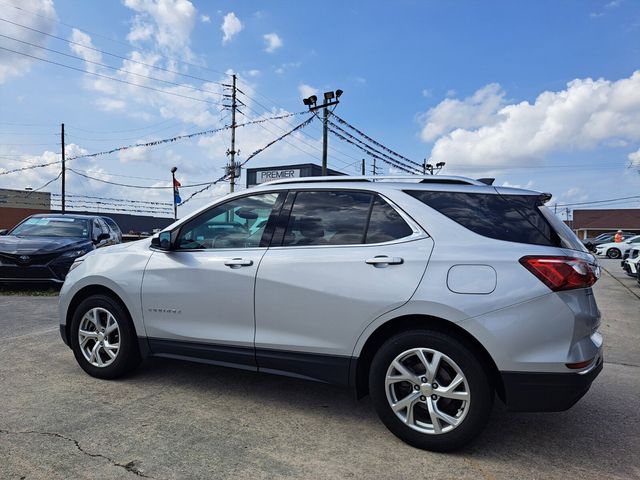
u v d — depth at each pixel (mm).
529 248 2967
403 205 3346
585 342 2910
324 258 3383
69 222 10891
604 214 59969
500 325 2861
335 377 3324
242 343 3623
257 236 3760
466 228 3146
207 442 3127
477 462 2939
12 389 4008
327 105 22109
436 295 2996
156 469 2768
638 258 12672
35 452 2922
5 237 9781
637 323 7770
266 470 2789
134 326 4172
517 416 3717
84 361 4363
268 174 31312
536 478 2768
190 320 3871
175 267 3949
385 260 3180
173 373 4531
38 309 7672
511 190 3307
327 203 3609
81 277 4395
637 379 4770
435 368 3018
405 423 3105
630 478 2795
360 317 3205
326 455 2992
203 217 4031
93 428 3285
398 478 2736
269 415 3602
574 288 2869
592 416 3736
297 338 3430
